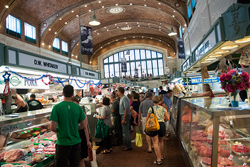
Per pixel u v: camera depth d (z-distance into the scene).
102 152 4.79
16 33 15.02
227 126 1.89
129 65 35.25
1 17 12.60
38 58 3.95
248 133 1.87
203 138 2.25
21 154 2.59
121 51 35.22
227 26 2.49
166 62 32.06
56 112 2.46
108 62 35.28
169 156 4.29
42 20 17.70
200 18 7.84
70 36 24.06
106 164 4.01
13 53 3.21
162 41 31.06
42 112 3.24
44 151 2.99
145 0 17.80
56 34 19.47
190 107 3.30
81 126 3.21
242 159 1.86
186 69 6.56
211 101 3.27
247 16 2.23
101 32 26.98
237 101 2.28
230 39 2.45
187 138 3.30
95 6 18.42
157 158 3.88
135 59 35.03
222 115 1.88
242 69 4.59
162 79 32.38
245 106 2.29
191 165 2.58
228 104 2.62
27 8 15.35
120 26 26.58
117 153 4.71
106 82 11.91
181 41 16.48
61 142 2.46
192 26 10.51
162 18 21.86
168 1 16.45
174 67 31.20
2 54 2.98
